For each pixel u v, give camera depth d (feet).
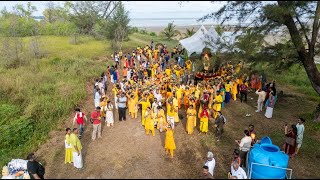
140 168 37.35
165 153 41.47
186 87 58.65
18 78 70.03
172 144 39.75
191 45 88.28
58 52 101.19
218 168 38.19
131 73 73.36
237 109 60.23
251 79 72.43
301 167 38.88
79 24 139.44
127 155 40.73
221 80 62.64
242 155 36.60
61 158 40.93
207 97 54.65
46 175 36.22
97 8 135.54
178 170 36.99
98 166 37.96
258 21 41.91
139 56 94.94
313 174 37.11
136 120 53.47
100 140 45.47
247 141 36.42
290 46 50.70
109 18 128.67
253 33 41.93
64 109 57.82
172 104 48.88
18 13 131.85
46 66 83.56
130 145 43.65
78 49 108.78
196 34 93.09
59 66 83.51
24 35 132.87
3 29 105.50
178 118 53.11
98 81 61.62
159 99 55.36
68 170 37.29
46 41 122.01
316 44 52.80
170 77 66.08
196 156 40.91
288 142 40.93
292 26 45.80
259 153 33.47
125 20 130.82
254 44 43.45
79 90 66.08
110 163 38.65
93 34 139.13
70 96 63.10
